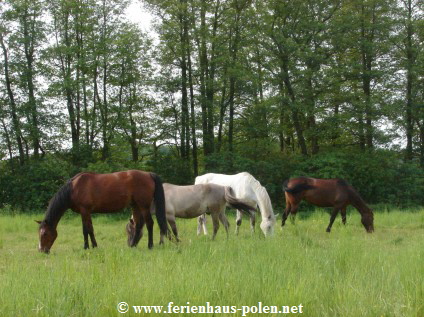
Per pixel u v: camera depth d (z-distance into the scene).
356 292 5.26
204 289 5.24
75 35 27.80
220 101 29.39
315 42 28.08
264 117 28.73
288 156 27.66
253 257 7.29
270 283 5.54
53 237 10.01
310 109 26.28
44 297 5.16
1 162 26.88
